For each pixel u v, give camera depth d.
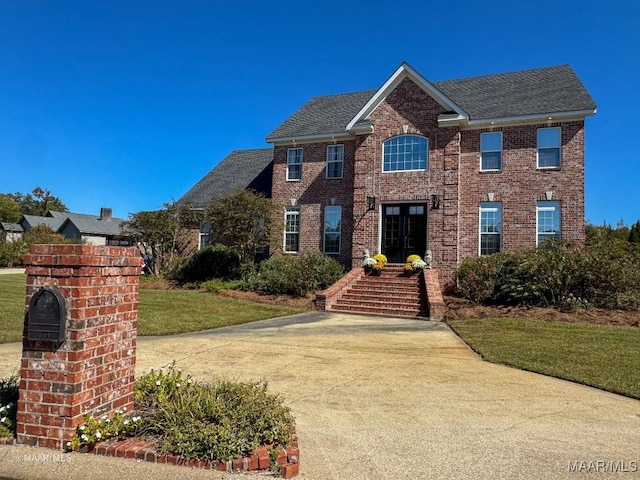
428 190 19.02
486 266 15.34
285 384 6.70
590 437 4.71
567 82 19.70
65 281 3.96
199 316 13.27
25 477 3.57
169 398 4.71
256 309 15.14
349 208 21.44
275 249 22.31
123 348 4.46
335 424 5.05
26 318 3.97
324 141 22.23
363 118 20.42
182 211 24.02
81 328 3.93
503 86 21.25
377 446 4.43
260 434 4.03
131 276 4.61
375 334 11.04
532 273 14.15
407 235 19.47
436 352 9.02
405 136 19.67
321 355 8.67
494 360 8.20
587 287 13.88
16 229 58.72
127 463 3.72
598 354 8.53
